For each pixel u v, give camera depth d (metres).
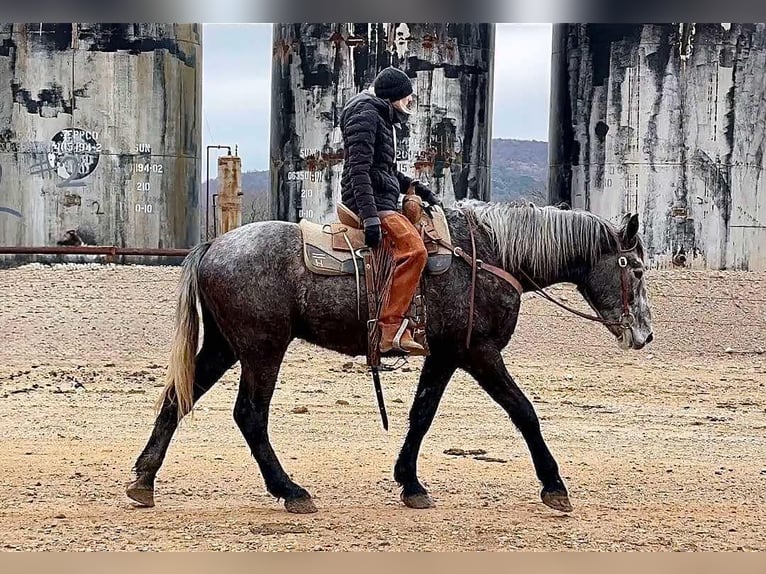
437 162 19.58
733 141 19.69
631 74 19.73
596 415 11.64
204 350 7.50
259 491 7.82
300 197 19.86
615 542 6.54
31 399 11.95
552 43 21.17
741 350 16.16
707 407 12.30
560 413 11.72
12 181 20.16
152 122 20.42
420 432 7.38
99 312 16.86
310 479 8.23
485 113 20.17
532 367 14.95
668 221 19.73
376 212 7.02
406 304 7.00
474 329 7.20
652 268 19.67
